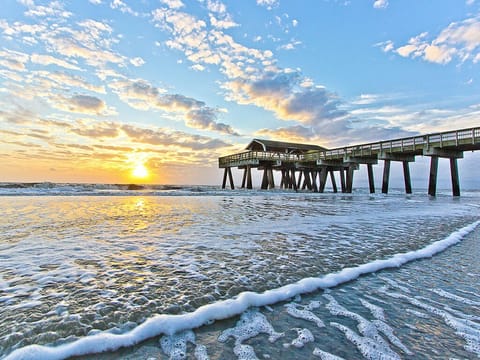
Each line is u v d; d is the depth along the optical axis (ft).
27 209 27.81
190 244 14.10
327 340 5.93
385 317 6.95
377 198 56.49
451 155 60.13
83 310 6.91
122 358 5.23
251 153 88.58
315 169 105.40
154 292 8.11
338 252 12.79
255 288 8.54
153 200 43.29
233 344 5.75
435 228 19.19
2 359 4.99
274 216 25.11
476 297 8.19
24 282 8.70
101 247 13.25
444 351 5.57
